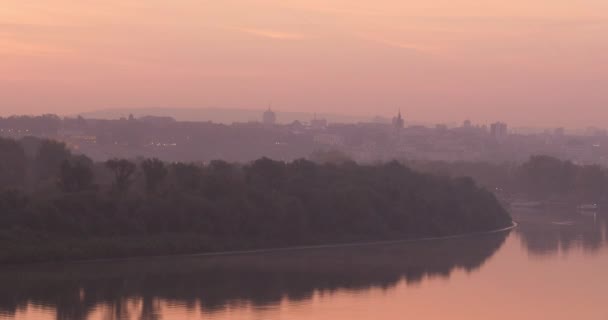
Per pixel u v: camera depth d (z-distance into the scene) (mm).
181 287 177250
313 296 172250
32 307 155875
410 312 159000
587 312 161500
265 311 156875
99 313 152625
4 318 147625
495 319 154875
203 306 159750
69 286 174250
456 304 167375
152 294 169625
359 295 174750
